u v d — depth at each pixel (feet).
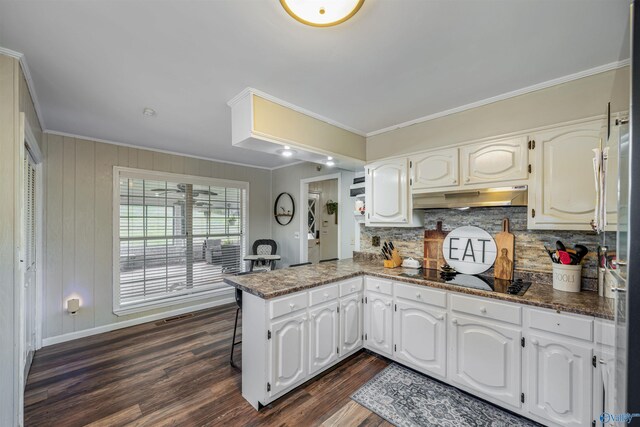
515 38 5.11
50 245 10.15
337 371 8.07
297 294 7.02
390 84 6.83
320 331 7.58
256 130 7.09
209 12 4.42
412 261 9.45
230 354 9.21
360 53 5.55
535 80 6.66
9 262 5.13
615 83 3.62
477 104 7.76
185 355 9.23
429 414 6.34
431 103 7.92
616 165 3.46
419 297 7.68
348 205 12.76
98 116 8.76
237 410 6.55
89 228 11.00
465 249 8.67
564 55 5.66
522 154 6.96
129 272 12.07
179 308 13.38
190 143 11.88
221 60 5.78
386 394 7.04
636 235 2.52
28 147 7.20
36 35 4.92
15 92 5.36
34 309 9.44
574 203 6.23
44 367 8.48
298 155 9.08
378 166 9.89
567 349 5.49
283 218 16.70
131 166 12.06
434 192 8.49
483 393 6.57
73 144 10.67
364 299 9.02
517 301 6.07
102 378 7.88
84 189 10.90
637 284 2.50
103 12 4.40
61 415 6.40
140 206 12.44
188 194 13.97
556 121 6.61
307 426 6.02
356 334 8.75
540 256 7.36
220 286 14.85
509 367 6.22
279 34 4.97
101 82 6.63
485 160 7.54
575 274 6.45
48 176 10.11
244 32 4.91
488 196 7.38
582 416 5.32
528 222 6.84
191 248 14.01
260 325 6.54
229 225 15.56
